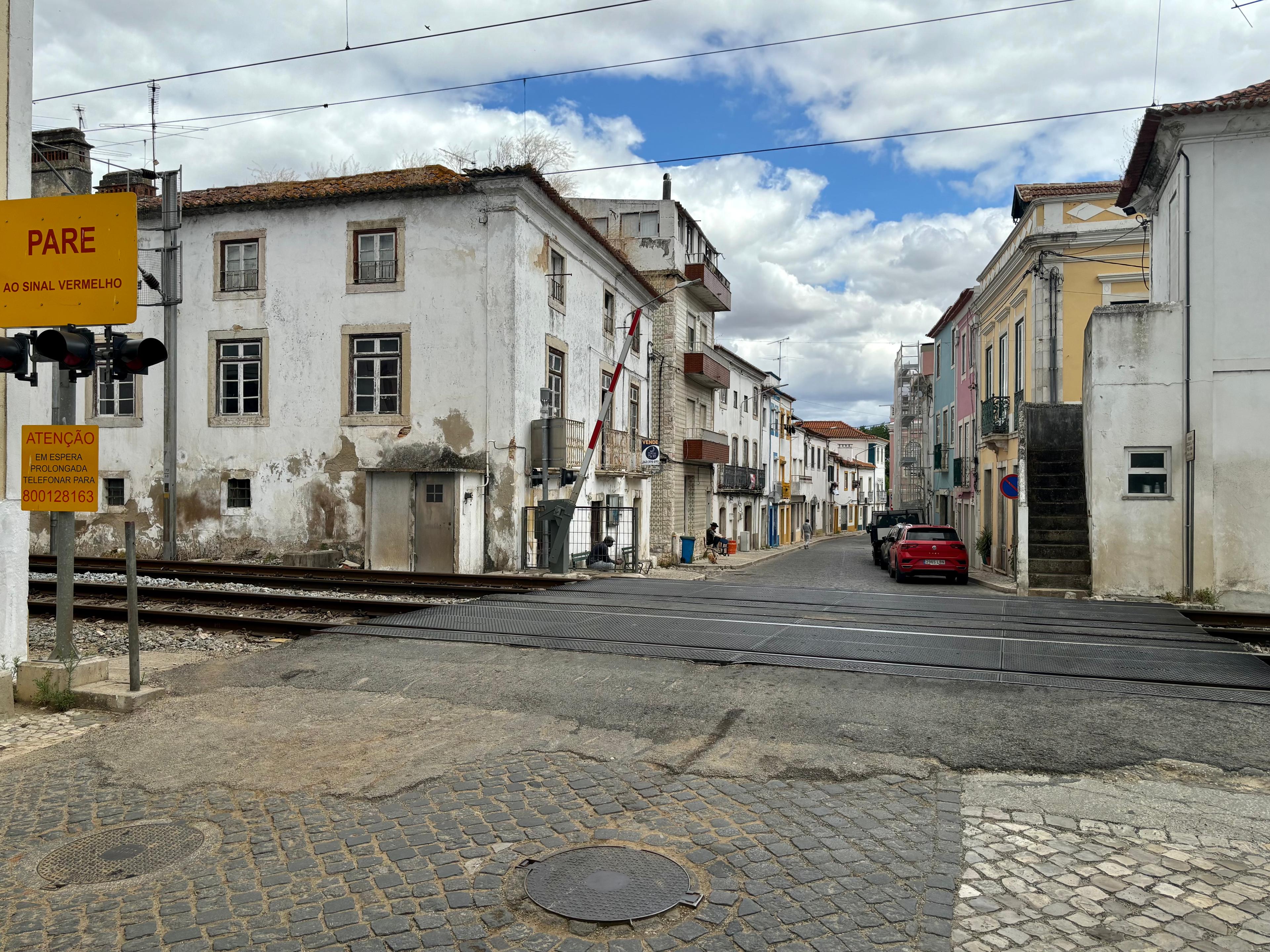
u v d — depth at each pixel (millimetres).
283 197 19844
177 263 20672
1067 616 10469
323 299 19938
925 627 9492
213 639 9789
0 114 7504
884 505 109312
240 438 20406
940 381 39781
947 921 3506
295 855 4238
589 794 4906
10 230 7203
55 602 11906
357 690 7129
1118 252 21484
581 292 23250
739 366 44625
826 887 3793
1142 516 14273
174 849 4355
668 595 12602
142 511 21094
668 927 3498
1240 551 13695
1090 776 5059
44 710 7027
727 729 5914
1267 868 3947
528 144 29516
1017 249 23141
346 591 13859
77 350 6887
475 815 4656
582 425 21547
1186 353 14086
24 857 4301
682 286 20781
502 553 18859
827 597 12344
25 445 7203
